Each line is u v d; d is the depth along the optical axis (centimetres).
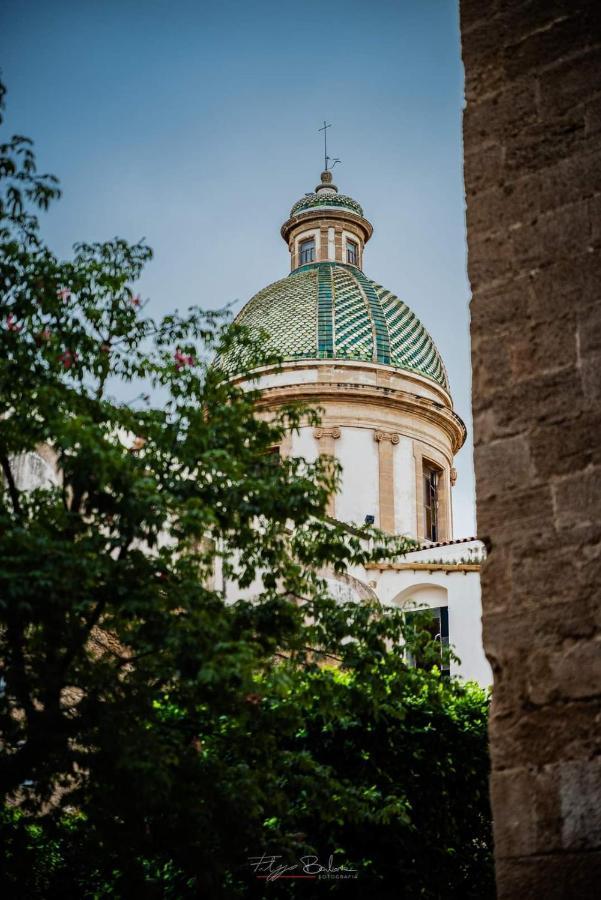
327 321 4053
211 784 1422
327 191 4731
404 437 3950
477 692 2070
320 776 1577
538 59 846
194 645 1339
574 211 796
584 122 812
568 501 733
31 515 1588
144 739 1303
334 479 1598
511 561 743
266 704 1642
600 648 692
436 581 3164
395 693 1599
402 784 1928
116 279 1551
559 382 762
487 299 812
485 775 1997
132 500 1352
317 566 1628
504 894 679
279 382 3969
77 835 1492
